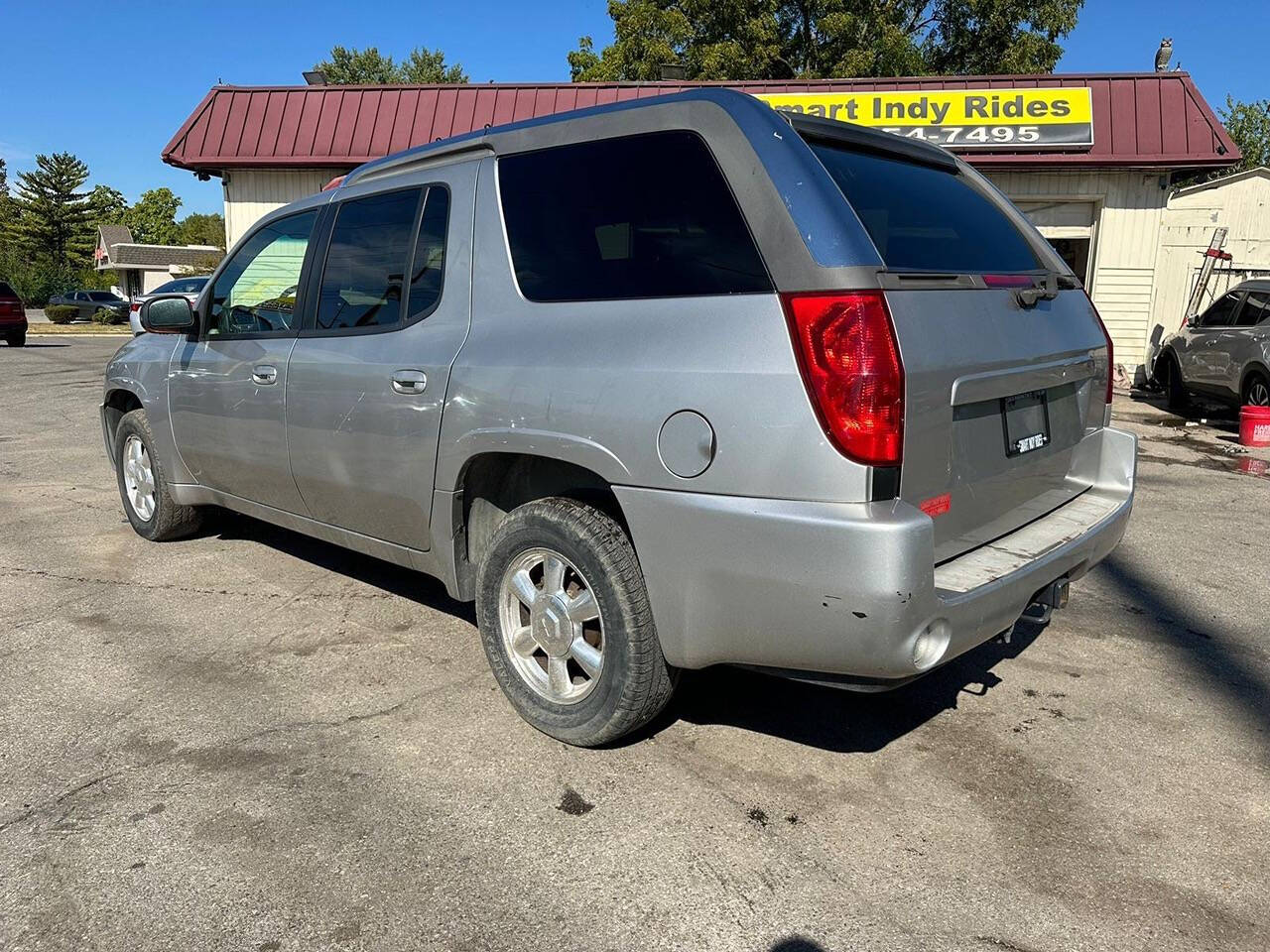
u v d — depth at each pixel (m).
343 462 3.72
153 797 2.80
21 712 3.35
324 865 2.49
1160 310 15.41
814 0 23.72
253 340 4.24
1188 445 9.57
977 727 3.31
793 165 2.56
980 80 14.02
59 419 10.63
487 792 2.85
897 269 2.53
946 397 2.54
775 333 2.44
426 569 3.59
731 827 2.68
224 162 15.03
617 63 25.11
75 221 77.31
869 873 2.48
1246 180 15.04
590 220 2.96
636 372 2.67
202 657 3.84
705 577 2.57
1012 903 2.37
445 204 3.43
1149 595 4.77
